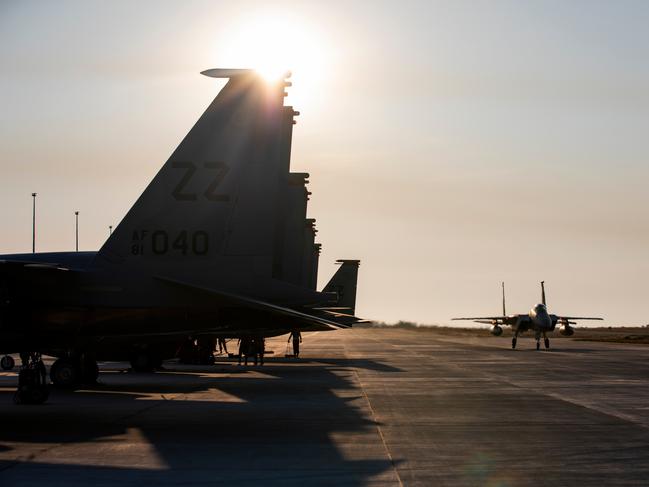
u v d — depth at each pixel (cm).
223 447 1212
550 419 1569
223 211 1697
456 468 1055
